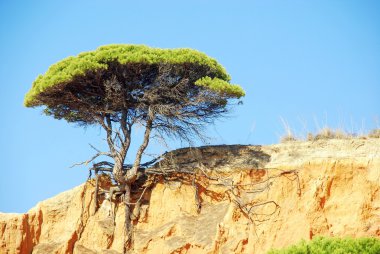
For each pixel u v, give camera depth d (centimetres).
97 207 5562
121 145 5512
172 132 5553
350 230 4781
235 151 5631
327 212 4925
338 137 5475
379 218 4775
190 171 5544
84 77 5431
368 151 5131
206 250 5072
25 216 5541
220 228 5100
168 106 5453
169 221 5403
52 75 5491
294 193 5078
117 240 5416
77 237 5456
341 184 4981
